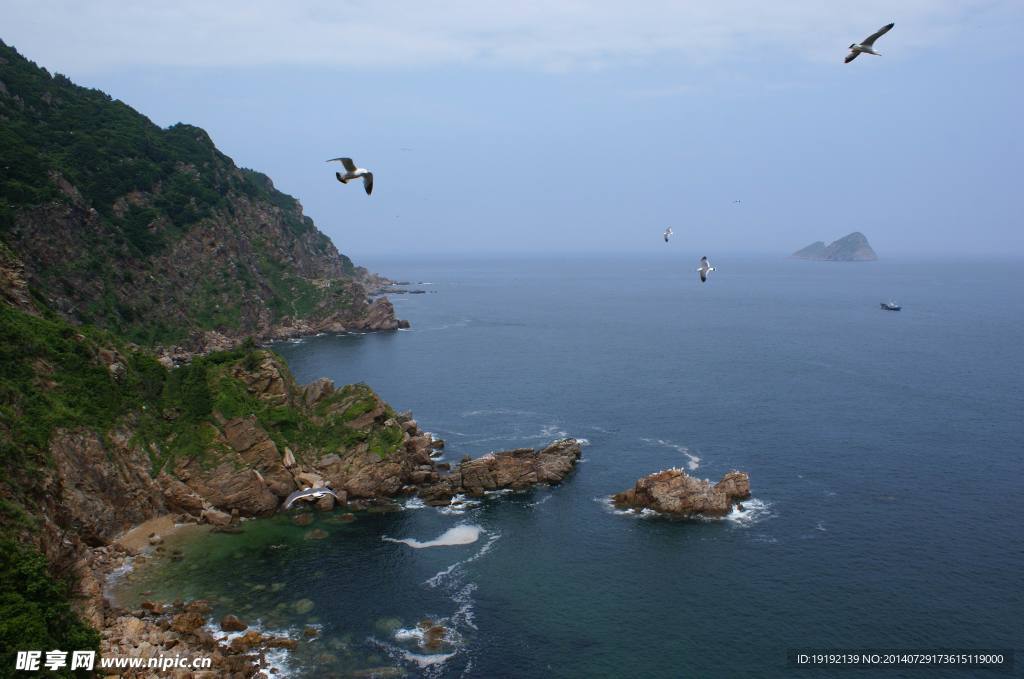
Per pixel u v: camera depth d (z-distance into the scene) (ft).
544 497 276.21
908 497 271.90
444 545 235.61
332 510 262.26
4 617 142.20
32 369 240.32
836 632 186.19
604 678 168.35
